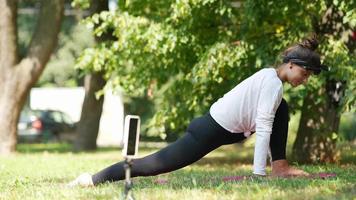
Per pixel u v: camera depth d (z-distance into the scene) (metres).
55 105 48.31
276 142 8.59
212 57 13.69
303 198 6.86
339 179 8.49
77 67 15.65
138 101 39.47
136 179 9.67
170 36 14.23
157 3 15.40
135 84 15.68
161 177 10.22
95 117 25.41
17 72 21.59
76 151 25.31
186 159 8.23
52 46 21.62
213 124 8.16
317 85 13.31
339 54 13.08
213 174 11.14
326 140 14.84
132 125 6.19
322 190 7.41
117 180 8.52
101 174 8.45
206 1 13.26
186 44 14.73
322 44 13.36
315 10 13.94
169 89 15.99
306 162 14.90
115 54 15.44
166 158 8.20
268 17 14.37
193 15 14.23
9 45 21.48
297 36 13.88
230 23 14.93
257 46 13.96
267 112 8.05
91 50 15.55
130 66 16.73
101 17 14.95
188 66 15.25
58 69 48.31
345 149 18.17
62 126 42.19
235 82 14.19
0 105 21.66
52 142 41.69
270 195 7.08
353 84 12.78
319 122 14.81
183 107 15.70
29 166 14.60
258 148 8.10
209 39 14.86
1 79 21.67
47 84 51.25
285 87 14.09
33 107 48.12
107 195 7.48
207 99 15.32
